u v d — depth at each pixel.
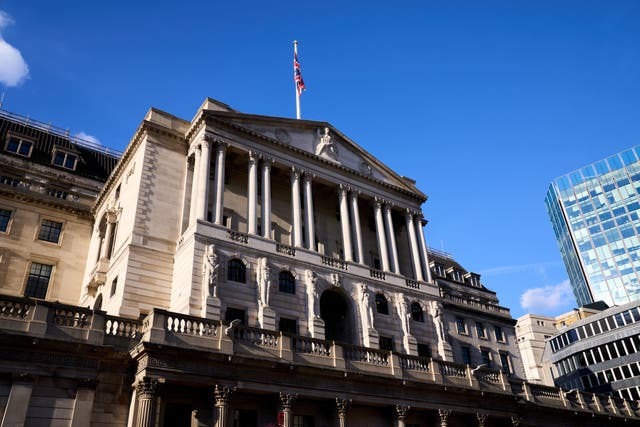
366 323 42.84
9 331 26.64
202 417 30.02
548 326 103.44
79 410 27.44
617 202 133.88
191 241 38.03
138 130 44.94
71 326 28.94
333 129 52.72
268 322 37.44
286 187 49.50
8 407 25.70
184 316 30.20
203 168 41.59
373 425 36.03
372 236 53.50
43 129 60.41
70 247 51.06
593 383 72.75
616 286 126.69
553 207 152.25
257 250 40.31
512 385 47.62
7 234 47.94
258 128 47.00
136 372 29.19
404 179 56.94
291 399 31.83
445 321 54.25
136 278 38.06
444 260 73.69
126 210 43.94
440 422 38.56
